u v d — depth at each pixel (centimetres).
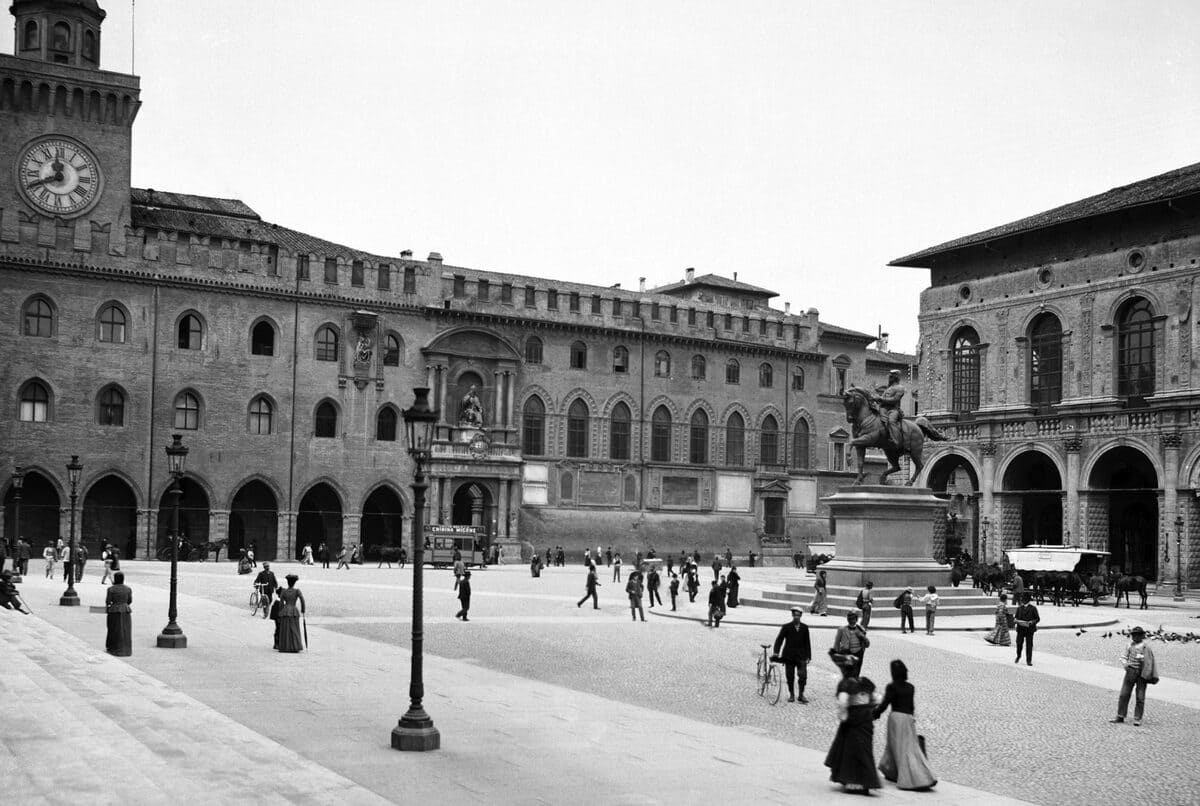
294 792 1847
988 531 9462
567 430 11669
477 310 11194
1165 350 8394
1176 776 2345
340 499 10431
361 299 10619
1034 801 2116
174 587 3916
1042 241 9331
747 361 12838
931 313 10181
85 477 9412
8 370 9188
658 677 3541
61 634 3894
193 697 2870
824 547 12275
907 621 5309
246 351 10088
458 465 10756
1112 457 8888
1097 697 3384
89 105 9588
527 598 6512
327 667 3491
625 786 2075
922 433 6000
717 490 12506
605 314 11962
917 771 2144
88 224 9519
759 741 2578
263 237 10412
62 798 1692
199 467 9844
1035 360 9419
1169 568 8206
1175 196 8075
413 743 2312
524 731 2561
